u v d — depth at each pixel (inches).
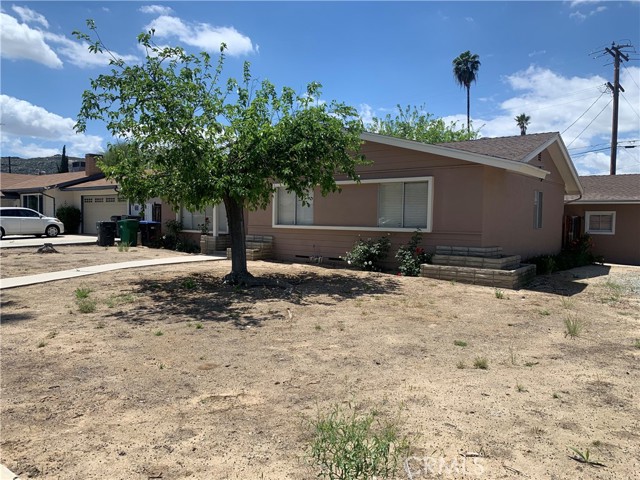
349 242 537.6
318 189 561.6
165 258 605.0
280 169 378.6
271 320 281.9
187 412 154.0
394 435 135.6
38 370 191.5
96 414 152.3
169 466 121.9
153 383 179.0
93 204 1084.5
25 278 416.2
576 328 260.8
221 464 122.8
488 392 172.9
